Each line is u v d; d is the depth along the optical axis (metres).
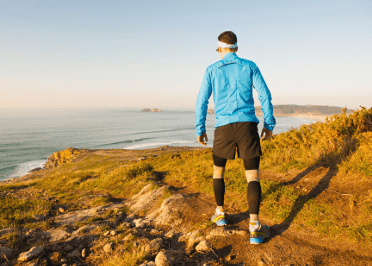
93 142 121.62
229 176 4.23
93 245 2.44
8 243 2.48
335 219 2.11
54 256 2.22
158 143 103.06
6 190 9.19
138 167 8.41
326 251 1.75
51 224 3.33
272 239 2.01
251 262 1.75
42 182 11.60
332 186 2.79
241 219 2.49
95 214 3.76
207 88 2.04
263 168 4.42
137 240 2.38
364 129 4.18
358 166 2.97
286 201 2.66
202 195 3.60
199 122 2.10
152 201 3.84
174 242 2.30
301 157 4.24
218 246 2.00
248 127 1.85
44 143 123.69
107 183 7.56
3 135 174.62
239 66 1.93
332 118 4.89
